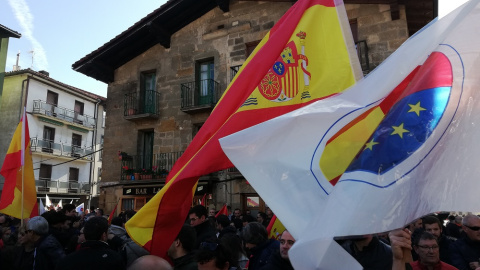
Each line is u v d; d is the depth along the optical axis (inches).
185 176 118.3
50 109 1223.5
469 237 140.3
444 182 73.7
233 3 582.2
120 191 606.9
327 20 142.1
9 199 242.8
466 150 75.4
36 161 1179.9
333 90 133.0
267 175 91.1
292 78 139.1
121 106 638.5
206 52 587.8
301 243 69.4
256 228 146.3
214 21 593.3
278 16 547.5
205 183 540.4
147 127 609.6
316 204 87.7
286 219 85.8
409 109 80.0
